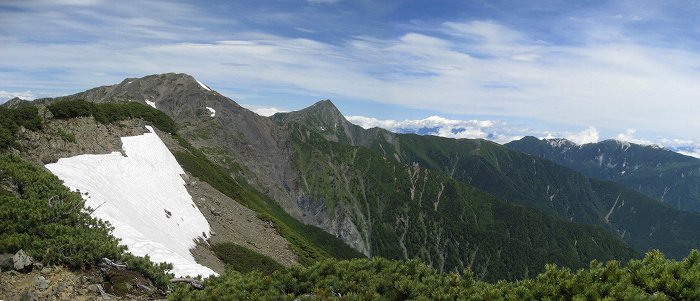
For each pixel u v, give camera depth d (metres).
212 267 38.28
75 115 47.25
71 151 39.28
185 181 58.53
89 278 15.70
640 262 12.20
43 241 16.64
